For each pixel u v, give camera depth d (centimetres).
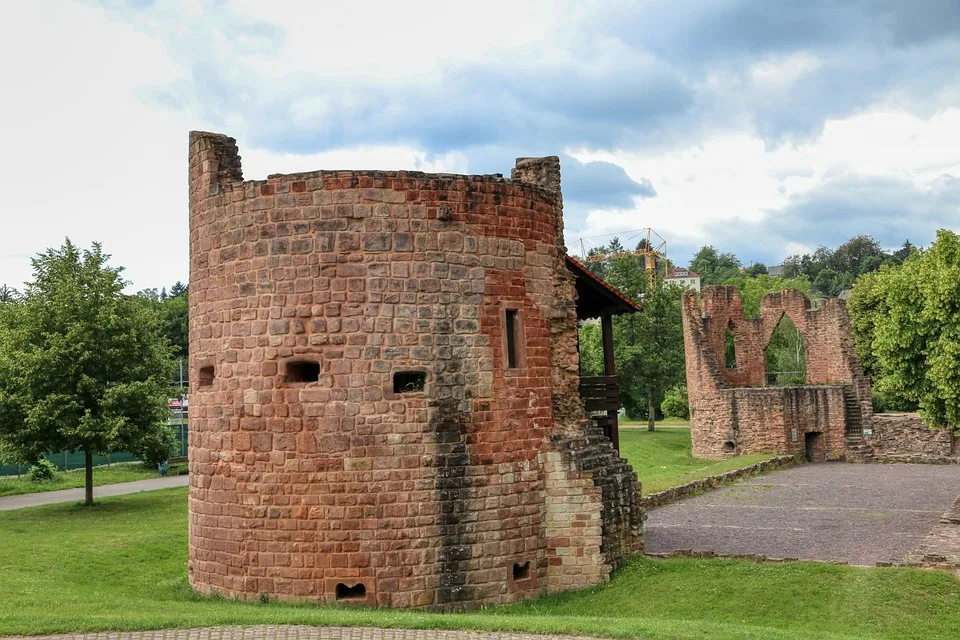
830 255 16725
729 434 5047
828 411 4988
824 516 2925
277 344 1778
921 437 4809
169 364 3875
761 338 5562
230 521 1806
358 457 1745
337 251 1769
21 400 3406
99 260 3669
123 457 5700
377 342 1764
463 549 1803
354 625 1421
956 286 2917
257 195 1808
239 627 1384
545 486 1947
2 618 1369
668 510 3180
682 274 15312
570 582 1953
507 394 1888
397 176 1797
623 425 7512
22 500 3866
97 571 2127
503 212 1909
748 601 1772
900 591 1739
